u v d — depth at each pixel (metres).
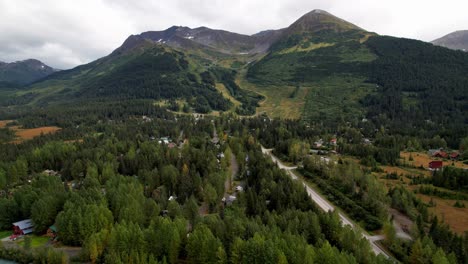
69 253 97.00
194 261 89.00
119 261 79.75
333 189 141.75
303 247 79.06
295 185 129.75
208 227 96.44
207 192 127.38
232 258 82.38
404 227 110.50
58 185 133.12
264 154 186.88
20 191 128.25
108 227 103.00
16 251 96.19
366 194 126.19
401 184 147.88
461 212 122.94
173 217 111.81
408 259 89.75
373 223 112.25
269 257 77.75
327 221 98.94
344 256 75.81
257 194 130.12
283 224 97.00
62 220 104.56
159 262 82.81
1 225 117.94
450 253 82.88
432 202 128.50
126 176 145.38
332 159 178.00
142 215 107.25
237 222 93.06
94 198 116.50
